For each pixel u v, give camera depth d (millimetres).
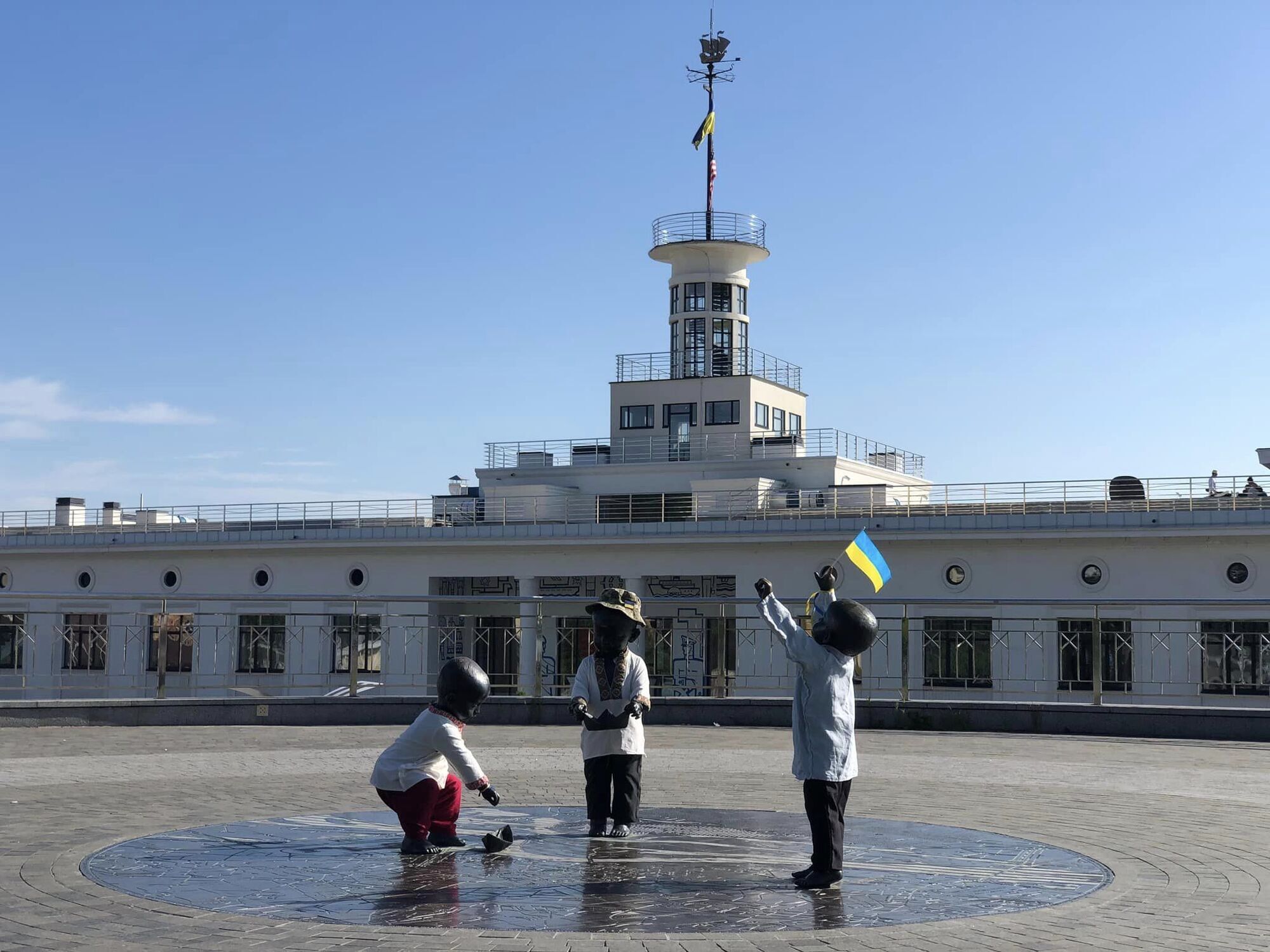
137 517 62656
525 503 61344
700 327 67062
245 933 7625
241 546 57875
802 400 69375
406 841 10320
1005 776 15703
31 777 14953
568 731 21344
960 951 7332
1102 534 46500
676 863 9930
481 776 10320
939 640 47844
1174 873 9727
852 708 9359
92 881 9125
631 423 65625
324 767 16078
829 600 9898
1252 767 16859
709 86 68000
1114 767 16734
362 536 56656
